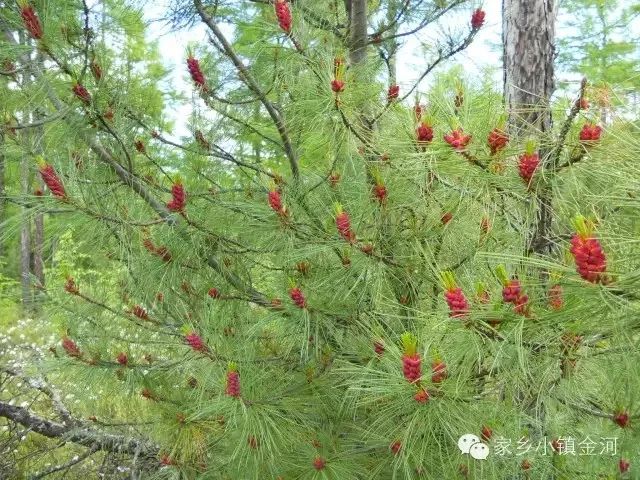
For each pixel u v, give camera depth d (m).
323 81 1.85
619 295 1.07
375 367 2.06
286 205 2.15
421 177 1.83
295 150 2.46
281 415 2.07
